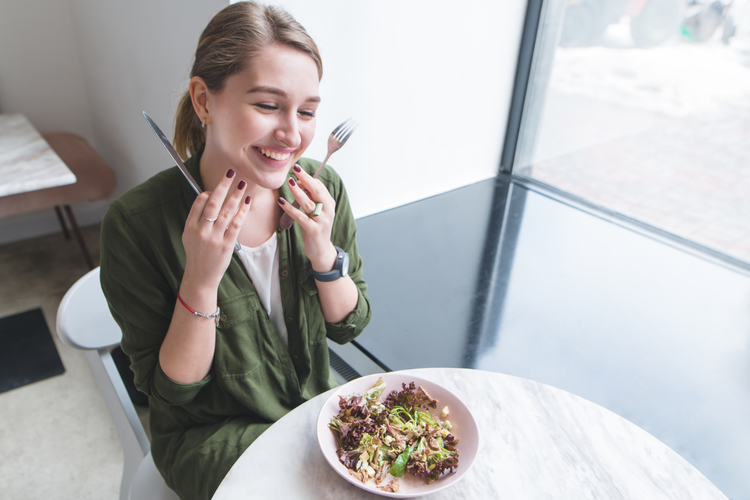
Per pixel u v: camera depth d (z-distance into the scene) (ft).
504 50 6.31
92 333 2.95
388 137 5.77
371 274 5.08
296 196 2.47
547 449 2.18
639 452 2.19
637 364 4.15
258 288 2.76
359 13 4.79
